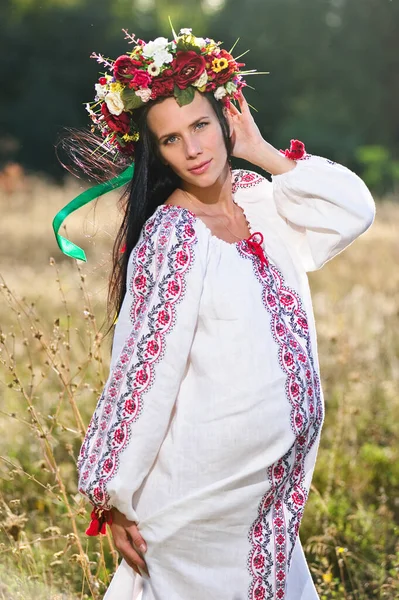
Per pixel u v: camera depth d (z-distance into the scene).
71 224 16.91
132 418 3.28
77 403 6.87
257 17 45.31
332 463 6.15
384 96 45.53
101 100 3.67
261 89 43.59
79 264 4.85
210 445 3.38
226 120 3.62
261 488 3.42
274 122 43.56
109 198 15.94
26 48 39.47
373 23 45.50
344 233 3.74
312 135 39.66
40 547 5.04
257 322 3.42
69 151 3.95
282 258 3.69
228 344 3.38
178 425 3.42
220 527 3.42
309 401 3.50
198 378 3.42
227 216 3.70
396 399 7.66
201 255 3.36
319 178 3.72
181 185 3.66
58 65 39.81
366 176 32.97
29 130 37.53
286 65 44.59
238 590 3.45
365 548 5.51
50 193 20.92
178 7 48.06
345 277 12.66
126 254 3.60
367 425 7.31
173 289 3.31
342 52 45.31
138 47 3.50
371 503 6.27
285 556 3.52
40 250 15.57
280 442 3.41
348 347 8.10
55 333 4.80
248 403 3.37
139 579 3.63
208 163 3.49
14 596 4.53
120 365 3.32
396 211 17.78
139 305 3.36
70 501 5.73
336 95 44.78
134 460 3.29
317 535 5.60
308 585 3.74
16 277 12.17
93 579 4.37
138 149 3.60
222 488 3.38
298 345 3.51
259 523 3.47
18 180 21.39
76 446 6.36
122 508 3.35
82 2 44.75
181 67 3.40
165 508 3.40
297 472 3.58
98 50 40.47
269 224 3.76
